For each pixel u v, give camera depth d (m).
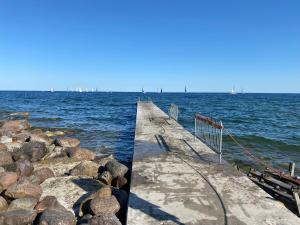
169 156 11.10
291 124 30.59
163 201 6.92
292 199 7.56
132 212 6.36
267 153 16.77
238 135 22.36
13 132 20.08
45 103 71.38
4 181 9.16
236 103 76.75
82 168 10.80
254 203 6.79
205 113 43.38
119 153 17.08
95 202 7.16
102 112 45.69
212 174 8.89
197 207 6.59
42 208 7.48
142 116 24.80
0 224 6.89
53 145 15.72
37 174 9.88
